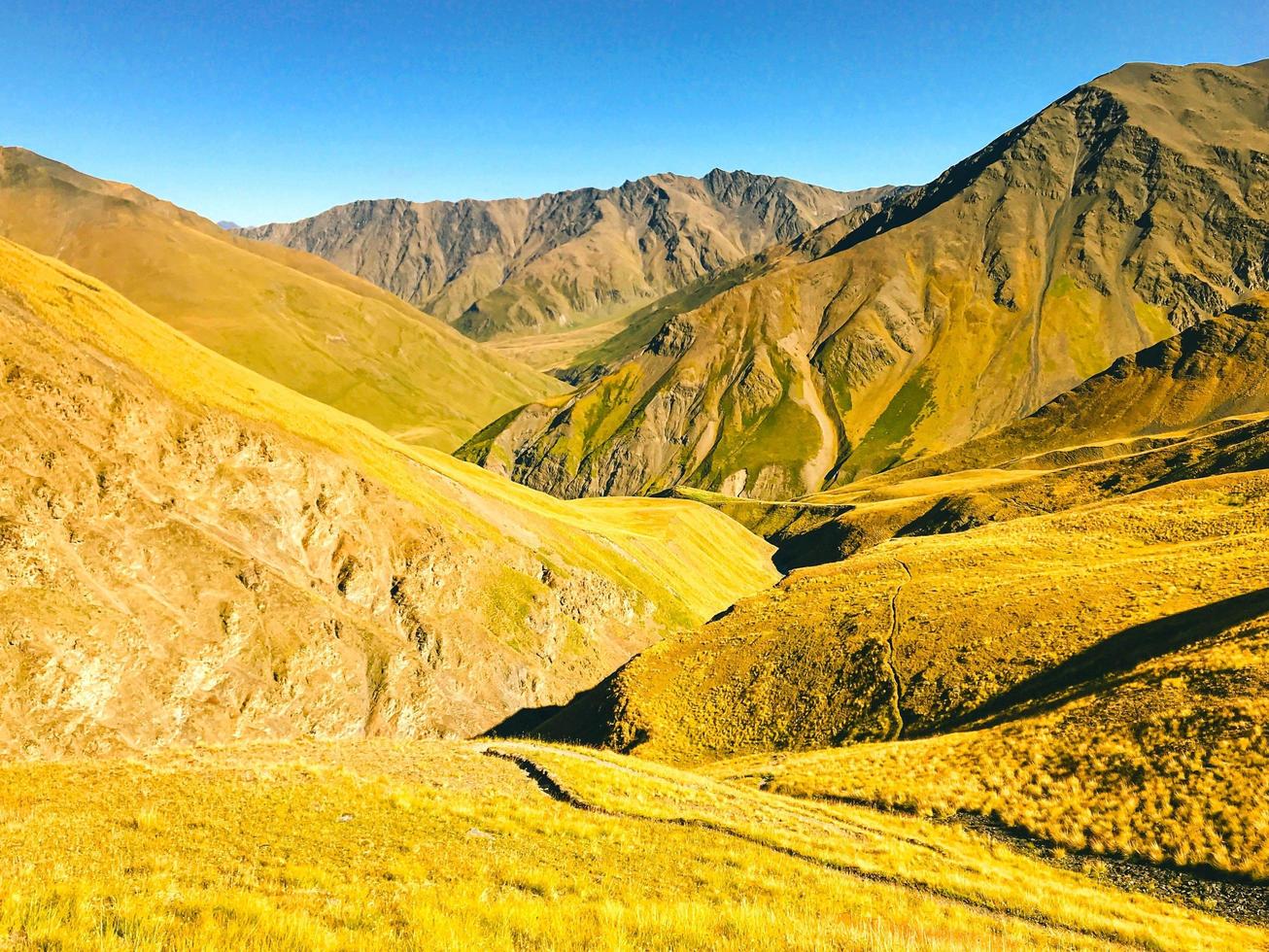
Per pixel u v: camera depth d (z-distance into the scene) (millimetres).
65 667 58781
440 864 16859
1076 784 27891
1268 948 17250
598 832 21625
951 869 22031
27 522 62156
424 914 12336
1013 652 48344
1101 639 45125
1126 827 24547
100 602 63781
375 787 23609
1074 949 15469
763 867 19609
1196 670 32531
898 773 33625
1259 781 23953
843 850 22641
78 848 15695
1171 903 20438
